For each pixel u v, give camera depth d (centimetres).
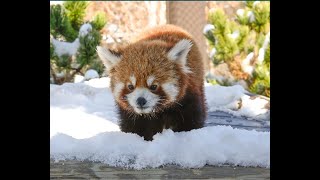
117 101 144
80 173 125
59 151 127
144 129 146
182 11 353
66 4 265
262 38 286
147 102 138
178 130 148
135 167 125
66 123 161
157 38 157
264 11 289
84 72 259
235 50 291
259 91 276
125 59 143
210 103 200
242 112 190
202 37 353
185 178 125
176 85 142
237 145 127
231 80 291
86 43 254
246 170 126
